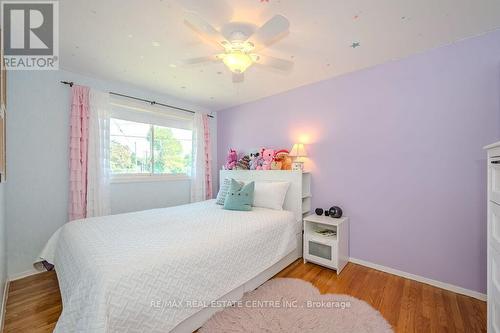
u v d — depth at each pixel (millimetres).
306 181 2773
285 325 1441
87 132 2465
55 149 2334
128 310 1057
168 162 3379
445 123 1900
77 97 2400
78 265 1211
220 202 2809
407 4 1421
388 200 2201
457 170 1850
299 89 2889
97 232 1604
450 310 1618
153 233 1595
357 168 2402
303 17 1541
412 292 1851
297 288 1886
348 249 2459
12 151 2088
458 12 1493
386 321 1498
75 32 1711
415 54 2041
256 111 3406
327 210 2625
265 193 2631
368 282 2018
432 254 1967
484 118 1738
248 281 1811
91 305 985
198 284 1363
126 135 2938
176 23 1605
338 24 1621
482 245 1747
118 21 1582
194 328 1395
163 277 1206
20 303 1708
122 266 1111
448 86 1886
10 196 2082
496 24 1622
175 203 3406
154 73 2467
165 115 3275
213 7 1433
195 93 3127
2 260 1694
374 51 2002
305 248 2451
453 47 1863
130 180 2910
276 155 2928
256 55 1771
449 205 1887
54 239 1954
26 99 2166
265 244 1931
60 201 2365
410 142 2072
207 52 2008
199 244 1448
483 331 1415
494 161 1190
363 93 2352
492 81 1710
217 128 4051
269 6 1430
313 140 2756
